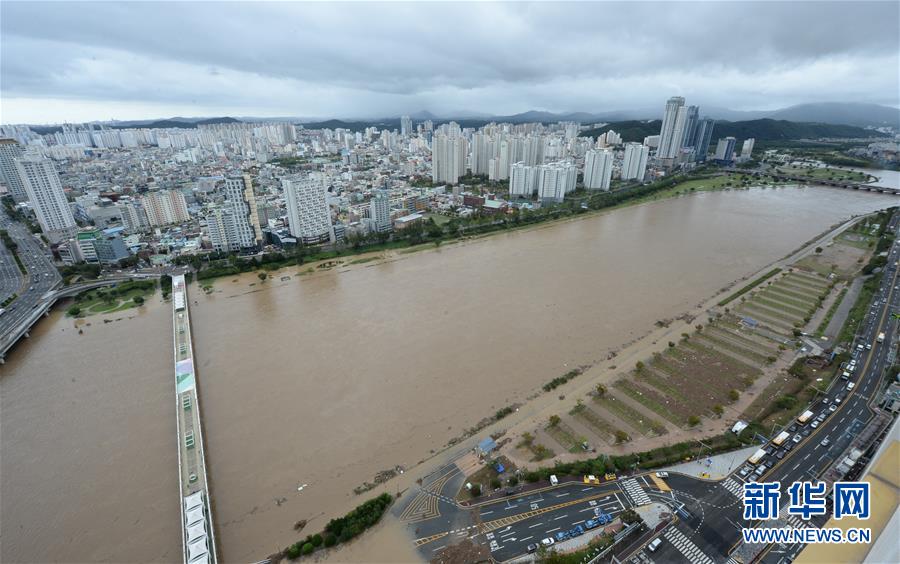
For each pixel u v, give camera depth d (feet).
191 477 357.41
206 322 644.69
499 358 525.34
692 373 481.87
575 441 391.65
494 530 315.17
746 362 497.87
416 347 554.46
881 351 500.33
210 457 393.09
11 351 582.35
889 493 179.22
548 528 313.73
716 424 404.36
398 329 602.85
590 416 421.18
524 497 338.75
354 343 569.64
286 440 409.90
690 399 440.45
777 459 360.69
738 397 434.30
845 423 394.32
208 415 444.96
